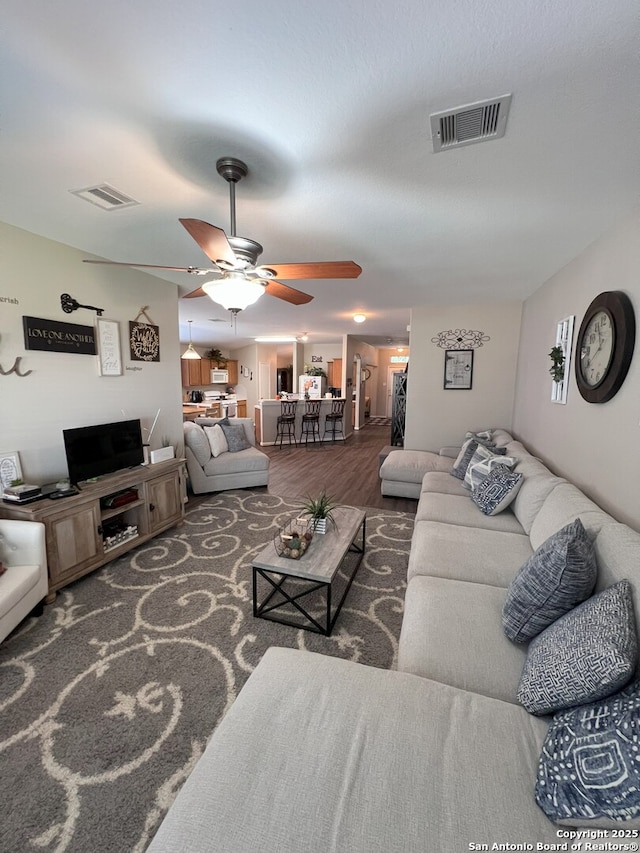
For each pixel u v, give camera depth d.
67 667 1.89
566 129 1.42
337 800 0.88
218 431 5.06
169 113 1.36
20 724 1.59
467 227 2.36
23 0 0.96
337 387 11.06
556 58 1.10
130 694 1.74
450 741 1.04
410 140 1.49
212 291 1.92
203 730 1.57
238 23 1.02
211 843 0.80
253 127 1.43
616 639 1.02
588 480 2.44
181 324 6.83
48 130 1.46
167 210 2.16
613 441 2.11
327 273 2.09
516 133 1.45
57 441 2.82
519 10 0.96
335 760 0.97
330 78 1.19
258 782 0.92
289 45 1.08
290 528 2.57
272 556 2.29
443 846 0.80
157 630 2.18
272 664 1.31
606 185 1.83
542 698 1.12
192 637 2.12
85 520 2.65
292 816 0.85
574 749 0.90
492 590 1.82
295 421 8.36
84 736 1.54
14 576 2.09
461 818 0.85
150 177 1.80
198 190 1.92
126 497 3.08
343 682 1.23
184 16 1.00
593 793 0.82
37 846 1.18
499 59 1.12
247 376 10.86
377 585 2.68
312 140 1.50
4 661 1.93
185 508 4.18
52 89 1.25
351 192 1.91
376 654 2.01
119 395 3.35
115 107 1.33
